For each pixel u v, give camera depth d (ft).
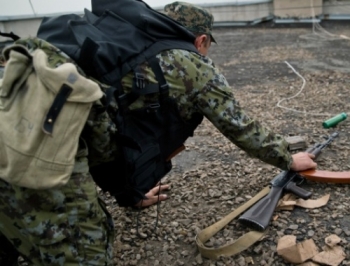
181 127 4.76
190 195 6.88
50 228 3.80
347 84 14.02
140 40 4.36
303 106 11.75
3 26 26.71
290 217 5.88
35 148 3.47
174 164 8.29
